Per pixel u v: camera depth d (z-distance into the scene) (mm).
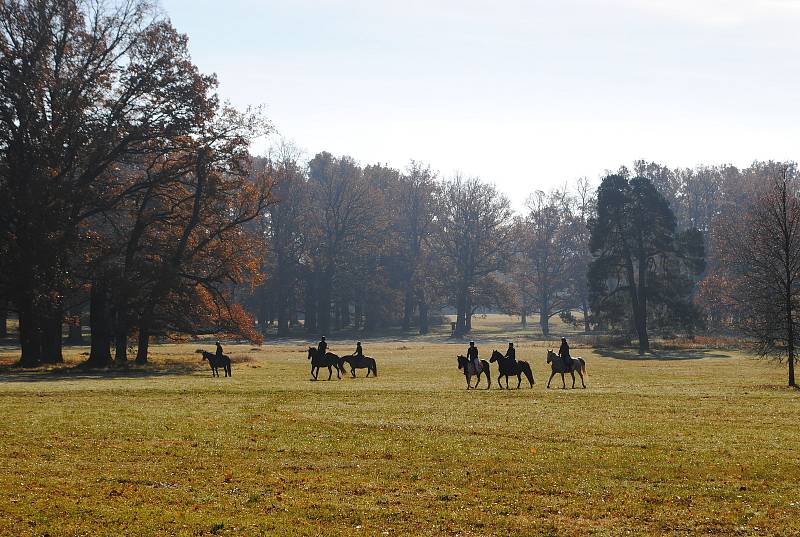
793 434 23594
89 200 57750
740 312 86625
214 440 22500
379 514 15133
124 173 68000
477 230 125375
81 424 25375
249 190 64562
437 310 150625
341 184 125750
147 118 59531
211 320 64375
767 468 18812
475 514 15156
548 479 17844
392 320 135000
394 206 135125
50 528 14180
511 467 18984
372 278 126688
